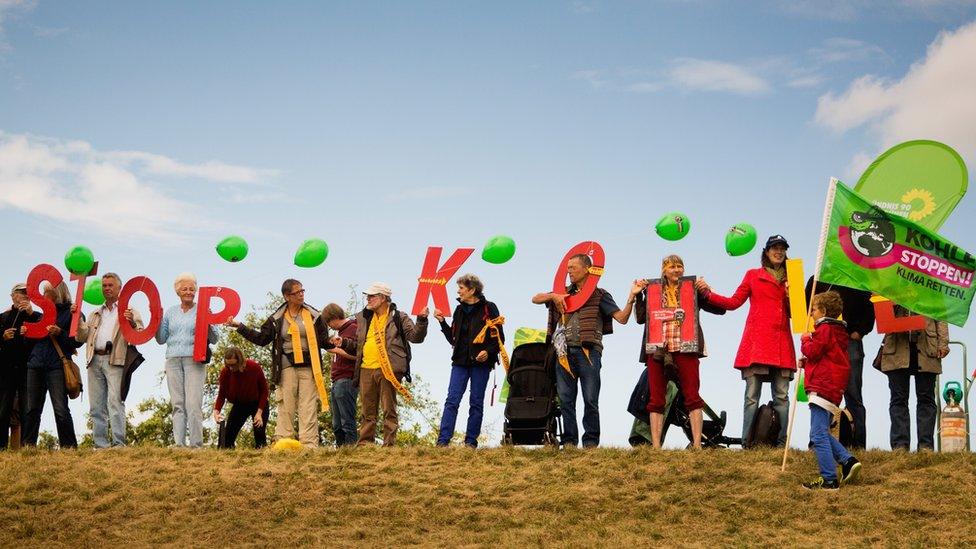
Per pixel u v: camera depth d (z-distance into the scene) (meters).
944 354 13.91
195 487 13.66
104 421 16.28
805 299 14.27
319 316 16.27
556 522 12.32
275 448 15.44
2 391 16.12
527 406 15.40
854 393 14.24
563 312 15.12
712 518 12.25
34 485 13.78
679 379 14.61
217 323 16.00
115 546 12.02
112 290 16.45
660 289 14.74
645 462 13.92
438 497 13.23
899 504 12.25
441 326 15.77
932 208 14.32
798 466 13.41
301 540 12.07
